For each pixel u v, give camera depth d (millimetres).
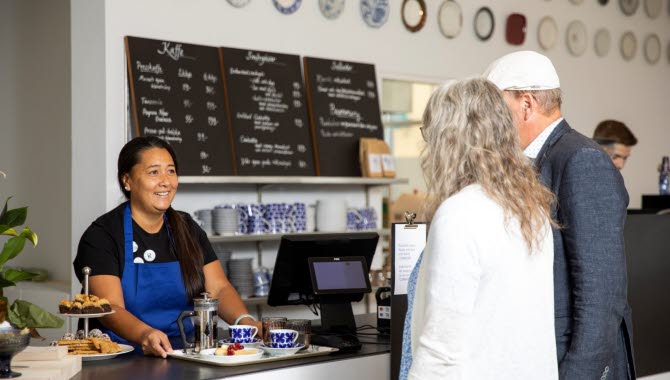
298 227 4902
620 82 6938
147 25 4516
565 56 6504
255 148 4832
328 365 2553
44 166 5617
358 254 3107
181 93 4578
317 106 5102
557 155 2109
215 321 2664
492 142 1817
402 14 5539
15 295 5117
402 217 5746
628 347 2230
